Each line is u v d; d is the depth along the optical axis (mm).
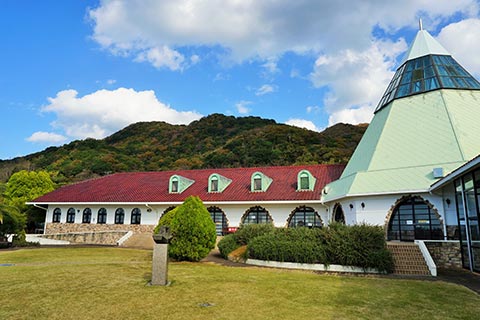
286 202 23938
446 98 21297
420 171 18094
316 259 14398
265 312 7281
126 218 28469
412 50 26359
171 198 27328
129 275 11195
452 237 16609
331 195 22062
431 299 8852
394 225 18422
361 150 23516
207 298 8391
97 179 34875
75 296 8250
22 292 8594
